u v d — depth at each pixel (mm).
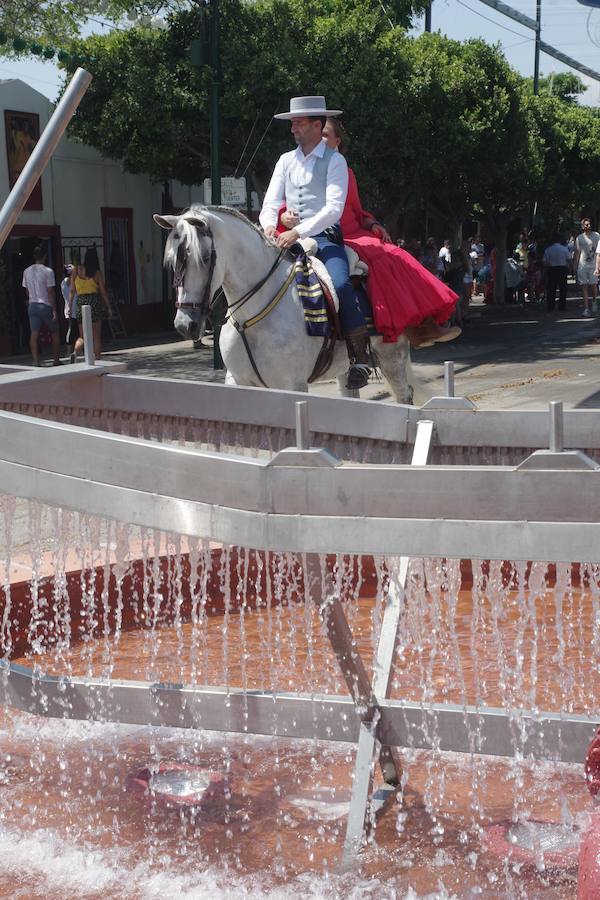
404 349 7977
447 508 2191
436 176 26312
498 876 2875
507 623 4680
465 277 27578
